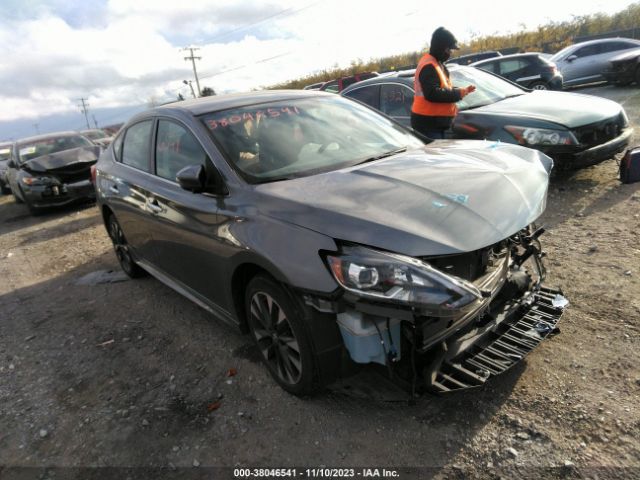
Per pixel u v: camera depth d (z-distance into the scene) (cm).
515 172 274
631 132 570
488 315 266
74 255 655
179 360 345
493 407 250
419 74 531
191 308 427
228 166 294
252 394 293
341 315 229
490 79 710
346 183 262
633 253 385
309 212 240
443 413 252
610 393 245
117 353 368
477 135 582
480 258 241
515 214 243
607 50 1484
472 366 248
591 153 527
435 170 273
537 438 227
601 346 280
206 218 300
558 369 268
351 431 251
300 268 232
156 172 378
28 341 412
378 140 345
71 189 935
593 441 220
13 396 332
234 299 301
